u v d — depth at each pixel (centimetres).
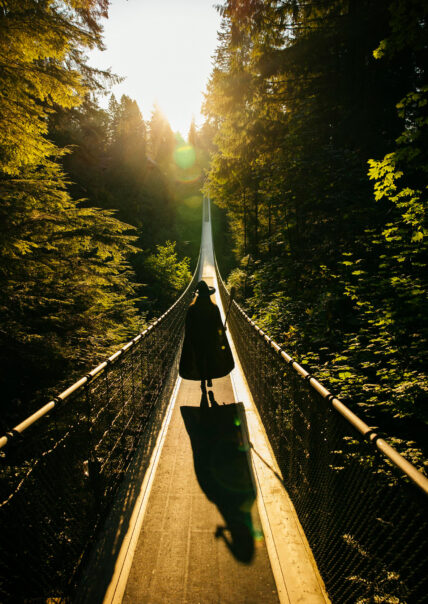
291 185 764
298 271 761
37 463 191
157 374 562
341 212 671
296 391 279
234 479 321
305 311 651
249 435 407
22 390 514
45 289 566
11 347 501
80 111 1162
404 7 494
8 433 165
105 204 2334
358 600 152
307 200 731
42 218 544
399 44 531
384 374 364
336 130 826
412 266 460
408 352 368
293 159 783
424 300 391
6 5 381
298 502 269
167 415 469
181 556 233
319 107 903
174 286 2294
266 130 1180
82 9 521
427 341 363
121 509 278
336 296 551
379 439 147
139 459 356
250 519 268
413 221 434
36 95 466
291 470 293
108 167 3447
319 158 742
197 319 490
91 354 575
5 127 414
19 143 441
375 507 152
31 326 566
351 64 895
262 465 340
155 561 229
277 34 1013
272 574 218
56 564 201
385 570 137
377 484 153
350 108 850
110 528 257
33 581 179
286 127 1084
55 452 213
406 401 315
